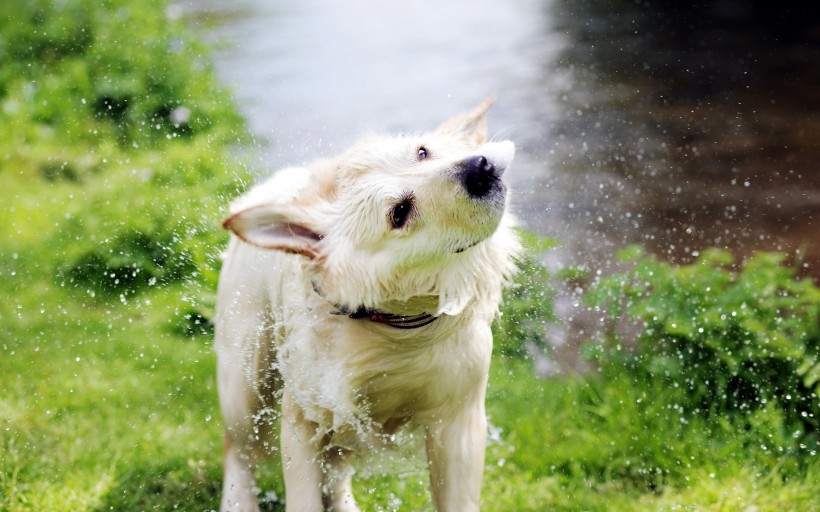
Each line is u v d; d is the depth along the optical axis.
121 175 9.21
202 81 12.25
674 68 12.82
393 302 4.02
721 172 9.60
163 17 14.61
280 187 4.69
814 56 12.76
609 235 8.41
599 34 14.74
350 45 15.23
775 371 5.80
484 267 4.12
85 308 7.78
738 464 5.30
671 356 6.04
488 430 5.86
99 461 5.74
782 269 6.42
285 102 12.27
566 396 6.05
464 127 4.41
